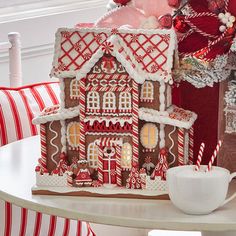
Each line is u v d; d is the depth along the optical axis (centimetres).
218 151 146
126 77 141
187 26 142
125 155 142
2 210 206
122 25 150
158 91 140
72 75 143
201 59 140
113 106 142
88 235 222
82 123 143
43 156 146
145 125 142
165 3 149
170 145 141
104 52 140
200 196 127
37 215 209
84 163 143
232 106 146
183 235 251
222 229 124
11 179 151
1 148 179
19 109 223
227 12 138
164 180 139
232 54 142
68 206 136
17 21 284
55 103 230
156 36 141
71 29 145
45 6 294
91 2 306
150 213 131
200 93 154
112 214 130
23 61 288
